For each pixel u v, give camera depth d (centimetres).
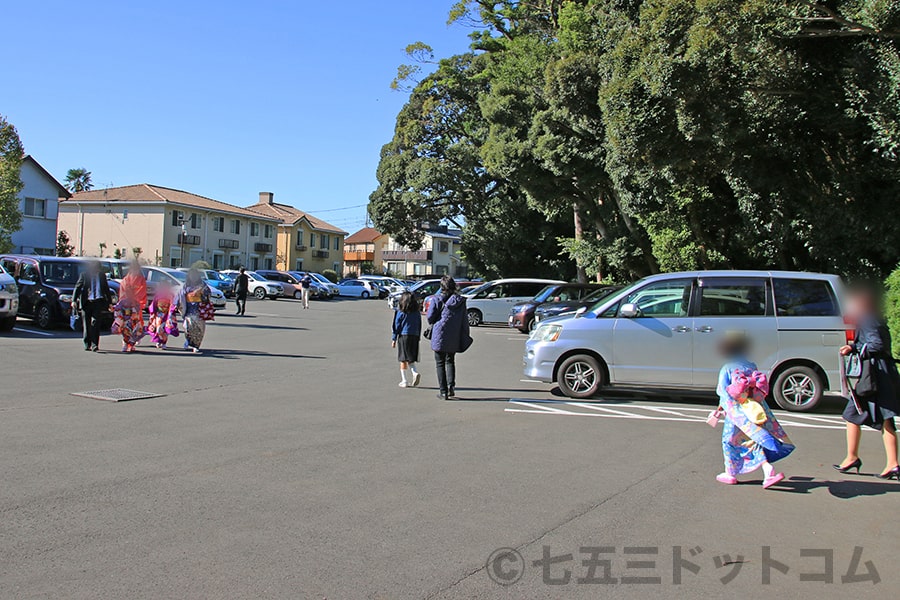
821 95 1341
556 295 2305
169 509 514
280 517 505
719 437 818
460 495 570
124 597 376
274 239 7112
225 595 382
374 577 412
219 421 814
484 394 1086
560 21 2438
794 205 1642
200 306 1474
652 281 1078
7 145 3406
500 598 393
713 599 404
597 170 2273
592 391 1066
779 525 527
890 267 1555
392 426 821
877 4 1115
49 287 1825
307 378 1188
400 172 4550
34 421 780
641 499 577
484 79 3953
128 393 971
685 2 1249
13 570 405
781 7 1158
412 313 1119
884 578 438
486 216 4456
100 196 5844
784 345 1022
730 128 1342
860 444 809
